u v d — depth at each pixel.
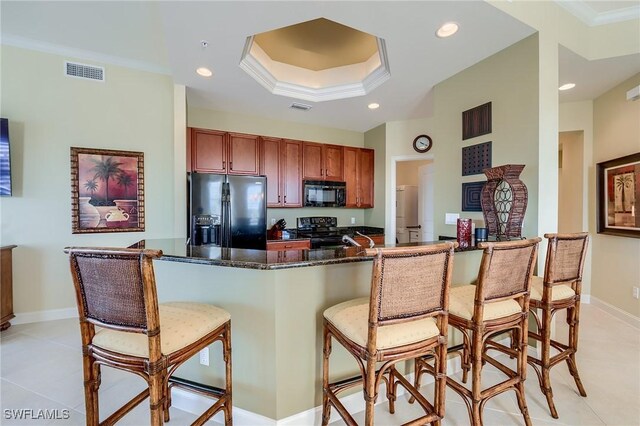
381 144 4.81
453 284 2.24
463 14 2.04
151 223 3.39
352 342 1.34
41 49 2.97
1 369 2.20
